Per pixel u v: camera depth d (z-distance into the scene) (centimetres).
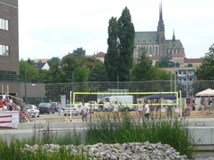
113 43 9794
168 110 3300
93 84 4112
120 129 1759
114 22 9881
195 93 4147
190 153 1686
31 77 14312
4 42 8306
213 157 1773
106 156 1428
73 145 1538
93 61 12538
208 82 4169
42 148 1117
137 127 1758
